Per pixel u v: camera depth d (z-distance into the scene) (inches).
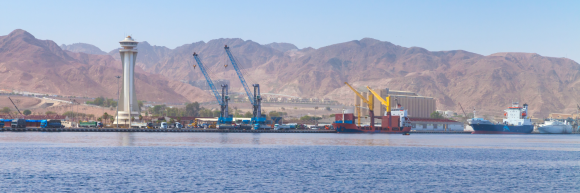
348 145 7849.4
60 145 6742.1
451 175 4163.4
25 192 3191.4
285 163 4926.2
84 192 3213.6
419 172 4330.7
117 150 6122.1
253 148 6835.6
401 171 4384.8
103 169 4271.7
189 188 3398.1
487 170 4525.1
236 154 5831.7
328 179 3863.2
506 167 4788.4
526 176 4138.8
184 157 5374.0
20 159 4909.0
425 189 3467.0
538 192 3393.2
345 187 3508.9
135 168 4372.5
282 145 7603.4
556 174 4279.0
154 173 4072.3
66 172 4057.6
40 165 4473.4
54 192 3201.3
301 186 3526.1
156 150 6220.5
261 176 3981.3
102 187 3393.2
